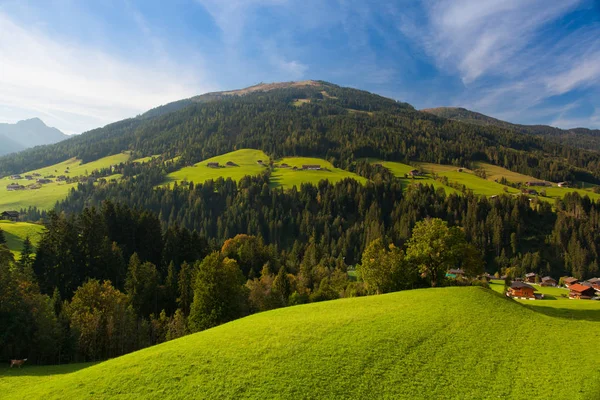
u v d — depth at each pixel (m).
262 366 28.06
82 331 53.91
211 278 61.28
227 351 31.36
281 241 193.00
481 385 25.78
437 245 66.00
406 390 24.91
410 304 45.91
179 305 81.75
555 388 25.25
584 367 28.44
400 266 69.38
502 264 169.75
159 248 113.62
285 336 34.44
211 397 24.05
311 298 90.25
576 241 171.62
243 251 126.75
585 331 37.75
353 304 49.19
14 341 47.50
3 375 38.59
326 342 32.59
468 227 187.62
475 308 43.41
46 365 47.19
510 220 192.62
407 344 32.31
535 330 37.28
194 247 114.44
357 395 24.22
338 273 119.12
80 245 90.75
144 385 26.25
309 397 23.86
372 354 30.11
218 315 59.28
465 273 70.06
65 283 83.62
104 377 28.34
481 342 33.44
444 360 29.56
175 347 34.00
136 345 60.66
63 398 25.69
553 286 144.00
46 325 50.75
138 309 76.06
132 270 81.12
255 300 81.00
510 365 28.98
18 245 118.38
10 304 49.06
